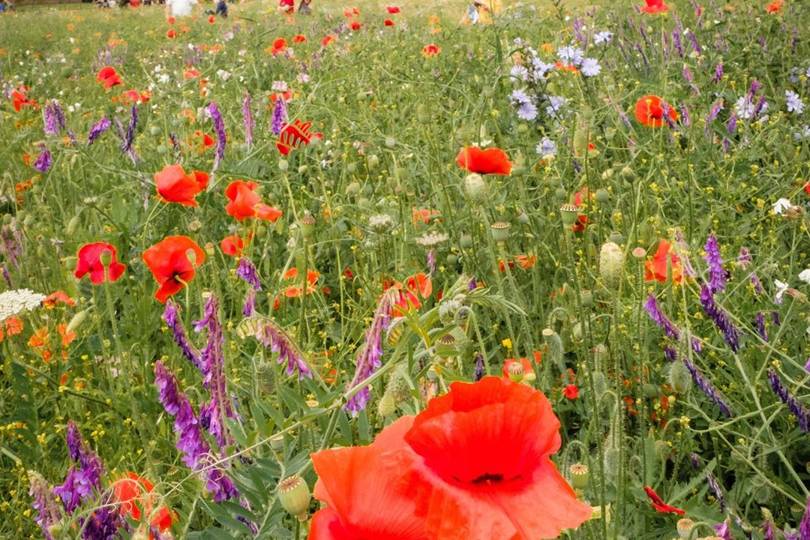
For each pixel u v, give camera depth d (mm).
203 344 2910
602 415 2859
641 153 5016
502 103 5691
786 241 4055
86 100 8680
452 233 3936
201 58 10641
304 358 2029
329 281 4168
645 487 2303
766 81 6094
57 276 4172
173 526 2152
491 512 1016
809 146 4867
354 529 1061
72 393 2926
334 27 12438
